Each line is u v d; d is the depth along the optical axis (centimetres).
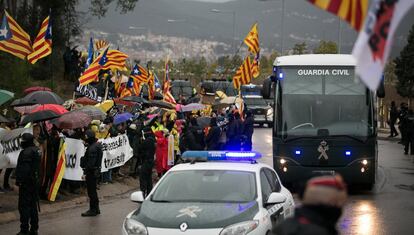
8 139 1598
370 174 1794
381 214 1524
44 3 4475
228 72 6669
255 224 896
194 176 1022
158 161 2144
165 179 1030
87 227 1361
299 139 1803
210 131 2384
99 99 2441
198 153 1116
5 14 1861
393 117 4141
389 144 3784
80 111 1689
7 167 1605
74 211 1578
